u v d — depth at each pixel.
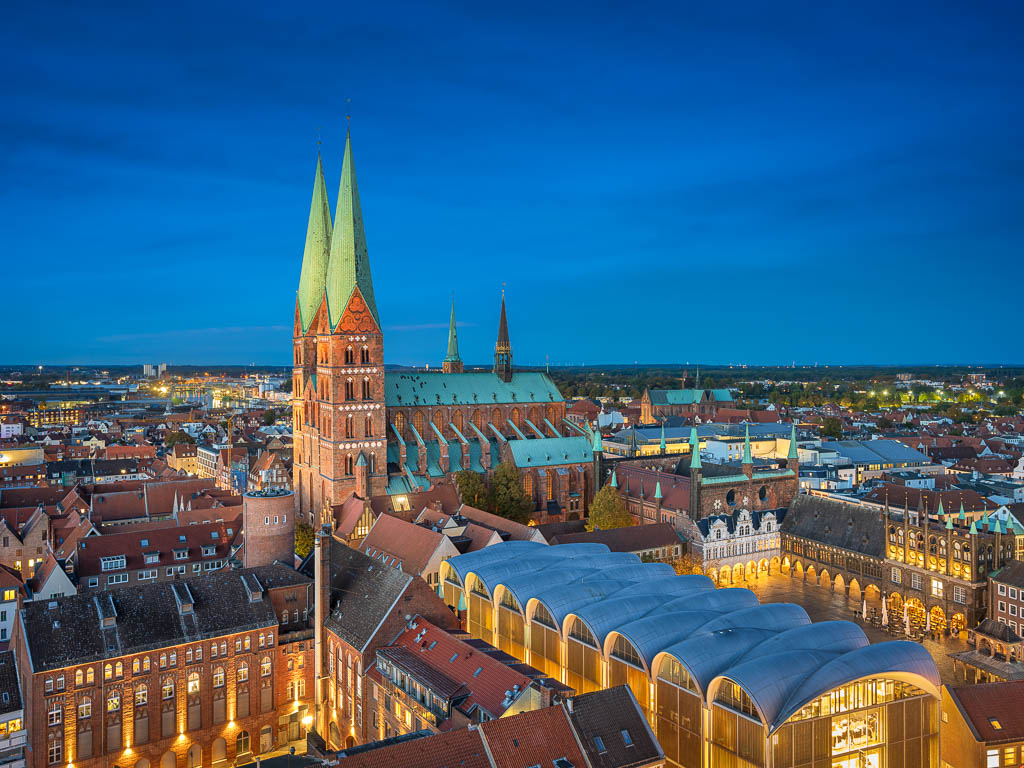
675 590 114.06
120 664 92.00
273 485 128.38
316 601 108.25
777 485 186.00
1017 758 85.69
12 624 132.75
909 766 86.06
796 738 79.56
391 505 173.88
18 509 180.75
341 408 180.62
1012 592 129.12
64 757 88.62
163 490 196.12
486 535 142.12
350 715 102.00
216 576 105.94
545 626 108.88
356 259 180.75
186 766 96.94
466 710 81.00
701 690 84.75
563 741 74.00
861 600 156.38
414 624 100.44
